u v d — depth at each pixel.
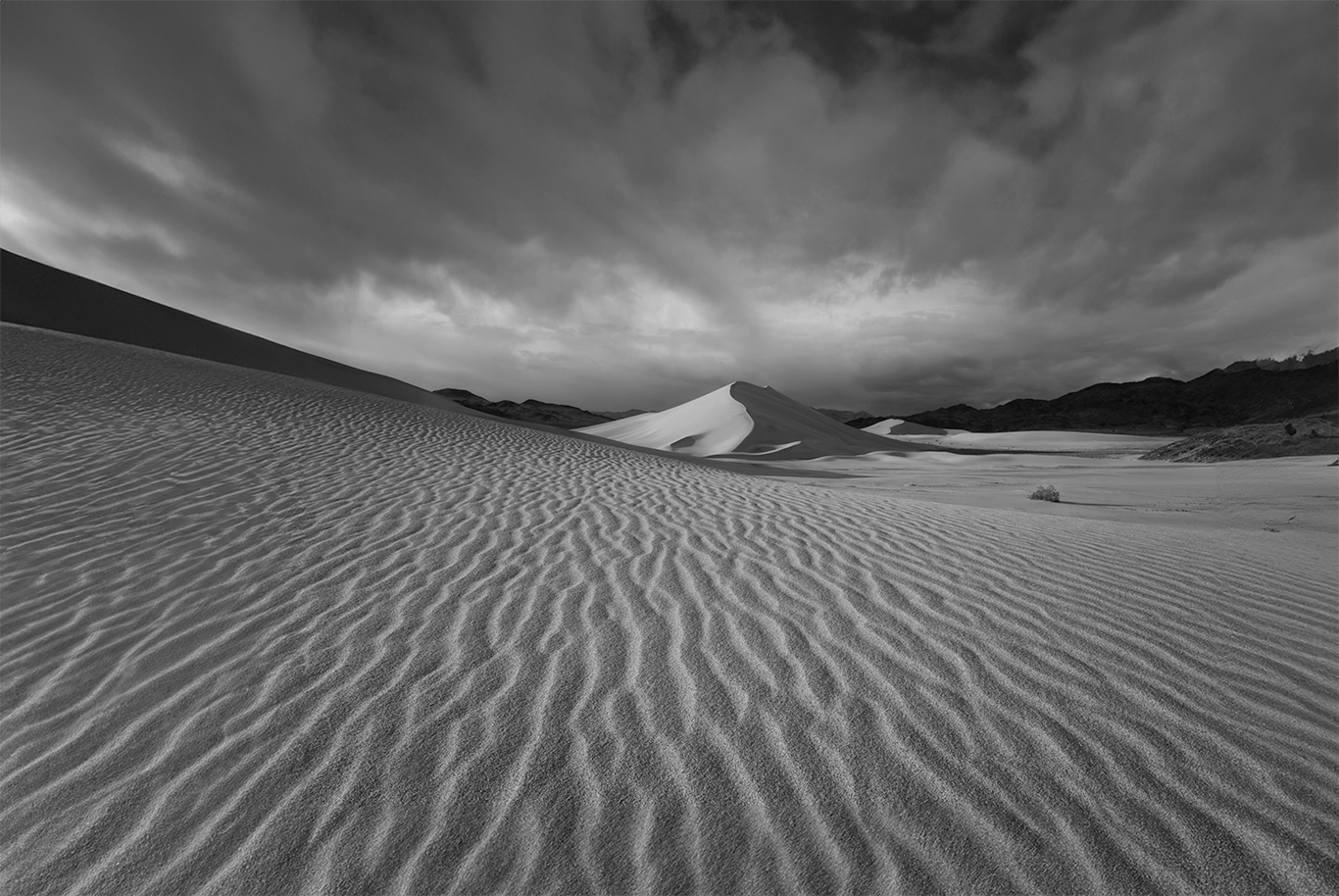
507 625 3.48
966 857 1.89
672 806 2.11
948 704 2.67
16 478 5.92
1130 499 11.12
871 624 3.50
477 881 1.83
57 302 31.55
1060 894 1.76
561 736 2.47
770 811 2.08
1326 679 2.86
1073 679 2.87
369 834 2.01
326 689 2.82
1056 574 4.37
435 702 2.71
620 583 4.15
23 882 1.85
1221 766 2.25
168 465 6.82
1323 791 2.10
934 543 5.23
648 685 2.84
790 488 9.16
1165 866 1.84
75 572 4.15
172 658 3.12
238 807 2.12
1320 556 5.07
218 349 35.19
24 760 2.38
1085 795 2.12
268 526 5.17
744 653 3.15
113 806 2.14
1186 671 2.95
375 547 4.80
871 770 2.26
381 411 13.31
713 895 1.79
